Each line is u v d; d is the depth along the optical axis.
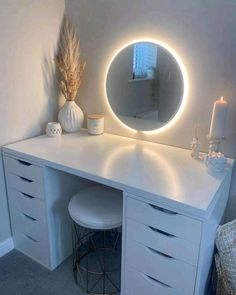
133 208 1.22
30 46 1.71
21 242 1.85
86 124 2.04
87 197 1.60
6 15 1.54
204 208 1.03
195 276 1.13
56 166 1.43
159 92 1.64
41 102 1.88
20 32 1.64
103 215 1.43
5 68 1.61
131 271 1.33
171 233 1.14
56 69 1.92
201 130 1.57
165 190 1.16
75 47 1.84
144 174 1.31
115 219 1.42
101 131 1.90
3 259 1.82
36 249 1.77
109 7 1.68
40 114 1.89
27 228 1.76
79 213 1.45
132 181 1.23
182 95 1.57
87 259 1.83
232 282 1.25
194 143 1.51
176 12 1.47
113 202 1.56
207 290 1.42
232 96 1.43
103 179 1.27
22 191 1.68
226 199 1.51
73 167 1.38
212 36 1.40
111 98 1.84
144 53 1.63
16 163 1.64
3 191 1.78
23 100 1.75
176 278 1.19
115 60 1.75
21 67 1.69
